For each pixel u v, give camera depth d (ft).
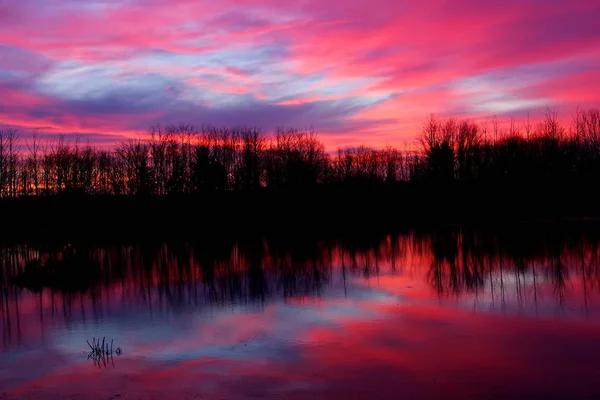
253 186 259.39
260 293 88.79
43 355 57.31
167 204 245.65
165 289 96.43
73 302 86.89
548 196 231.50
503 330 61.77
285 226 209.26
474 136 259.80
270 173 262.26
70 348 59.62
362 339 59.26
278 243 162.40
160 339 61.87
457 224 200.95
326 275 105.40
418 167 274.77
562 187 233.76
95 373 50.31
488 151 253.44
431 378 47.06
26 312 80.07
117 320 72.74
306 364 51.31
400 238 166.40
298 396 43.60
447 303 76.48
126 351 57.41
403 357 52.80
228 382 46.98
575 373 47.62
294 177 247.91
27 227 210.18
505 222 201.46
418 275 101.86
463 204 237.25
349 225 207.21
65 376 49.88
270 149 266.98
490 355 52.90
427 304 76.13
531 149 244.42
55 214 225.56
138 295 91.40
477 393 43.65
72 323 71.97
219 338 61.41
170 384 46.91
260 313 73.51
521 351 53.93
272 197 248.32
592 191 229.25
